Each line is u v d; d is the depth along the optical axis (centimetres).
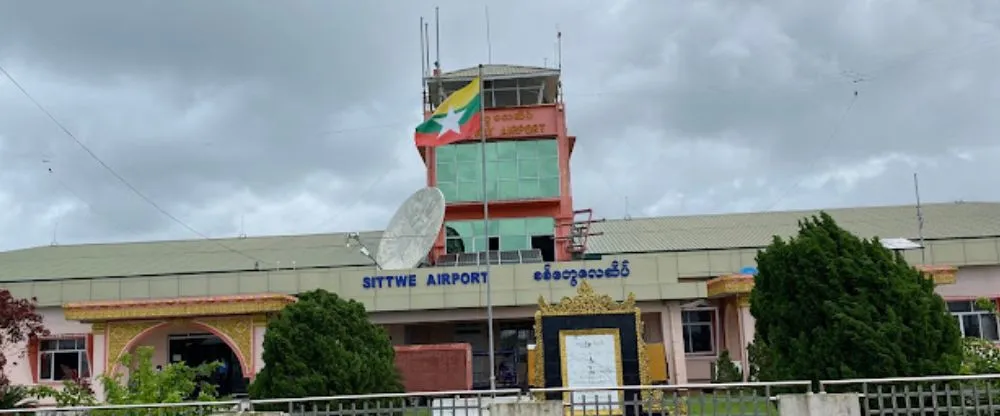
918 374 1429
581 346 1909
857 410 1276
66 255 4181
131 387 2058
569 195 3700
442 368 2555
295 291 3109
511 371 3309
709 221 4425
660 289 2973
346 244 4144
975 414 1305
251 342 2788
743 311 2848
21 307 2098
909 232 3906
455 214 3712
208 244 4328
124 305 2775
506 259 3534
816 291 1548
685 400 1524
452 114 3222
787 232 4066
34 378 3161
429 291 3034
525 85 4053
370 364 1878
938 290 3278
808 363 1513
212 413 1427
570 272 3030
